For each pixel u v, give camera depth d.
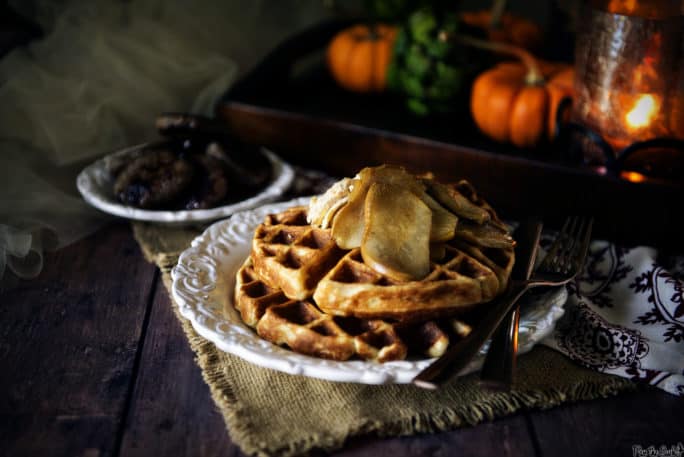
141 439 0.59
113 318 0.68
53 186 0.82
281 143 0.90
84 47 0.93
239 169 0.81
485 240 0.65
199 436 0.59
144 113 0.92
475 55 0.89
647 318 0.68
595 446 0.59
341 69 0.96
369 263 0.61
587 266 0.74
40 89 0.87
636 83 0.76
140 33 0.97
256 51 1.06
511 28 0.99
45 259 0.75
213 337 0.61
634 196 0.77
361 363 0.59
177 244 0.77
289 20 1.13
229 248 0.70
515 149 0.84
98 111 0.88
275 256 0.65
